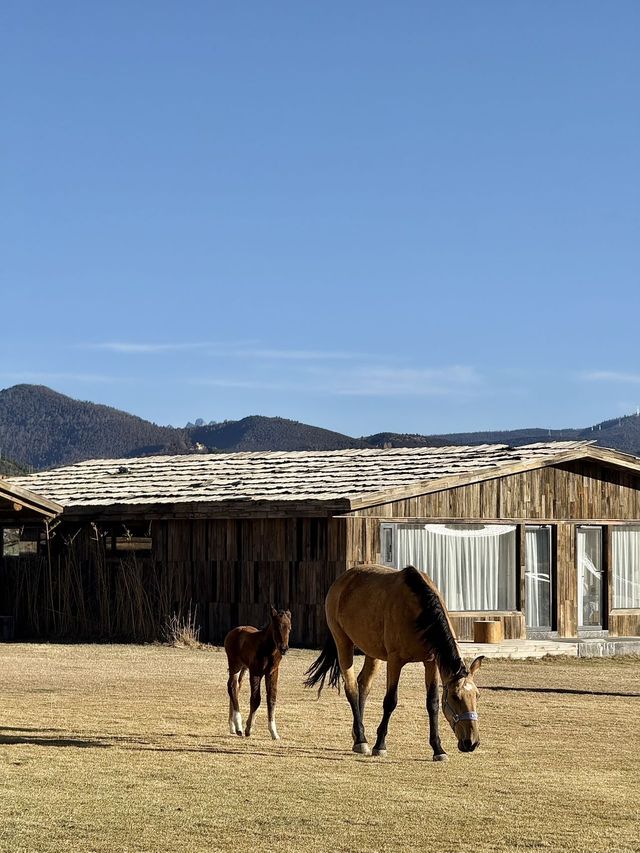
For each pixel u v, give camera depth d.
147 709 15.48
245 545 25.27
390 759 12.21
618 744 13.45
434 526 25.31
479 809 9.77
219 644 24.86
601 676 21.38
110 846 8.49
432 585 12.14
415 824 9.23
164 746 12.69
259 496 25.30
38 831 8.85
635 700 17.64
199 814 9.45
